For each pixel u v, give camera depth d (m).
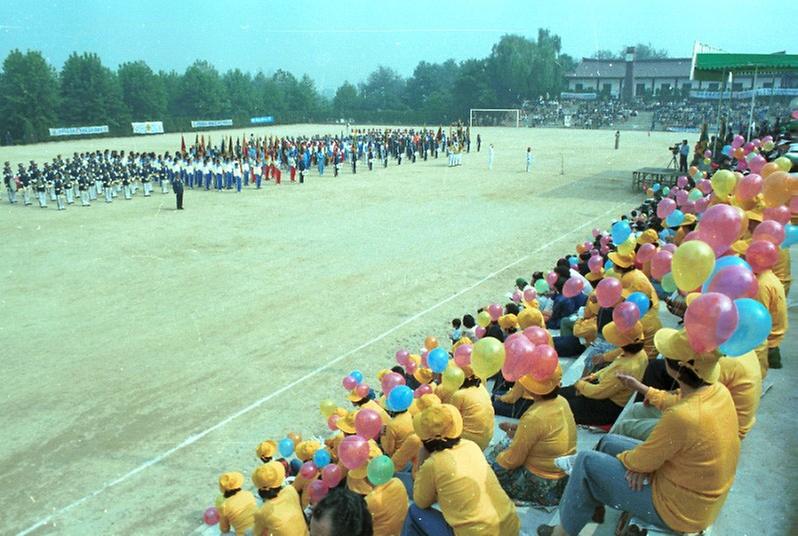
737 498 4.76
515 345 4.91
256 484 5.71
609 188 33.78
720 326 3.61
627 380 4.80
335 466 6.01
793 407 6.16
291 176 38.31
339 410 7.33
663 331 4.06
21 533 7.35
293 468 7.68
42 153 56.81
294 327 13.80
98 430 9.59
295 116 109.25
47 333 13.62
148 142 71.50
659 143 64.44
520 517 5.09
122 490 8.12
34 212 28.94
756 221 7.40
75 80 76.75
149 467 8.62
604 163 46.25
